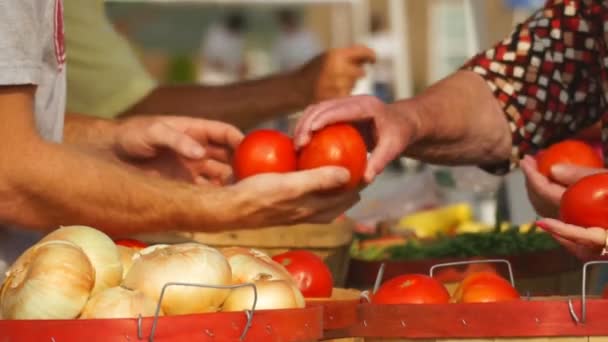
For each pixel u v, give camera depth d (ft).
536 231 11.43
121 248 6.51
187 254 6.11
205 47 40.50
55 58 8.13
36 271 5.79
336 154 8.26
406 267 10.55
